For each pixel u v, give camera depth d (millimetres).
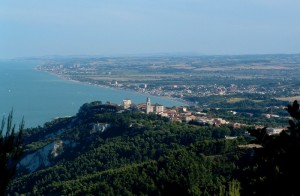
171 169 100250
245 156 104062
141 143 151625
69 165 143500
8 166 20094
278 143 21469
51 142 175750
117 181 103750
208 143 114688
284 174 20750
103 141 165000
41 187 130125
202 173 97438
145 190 97562
